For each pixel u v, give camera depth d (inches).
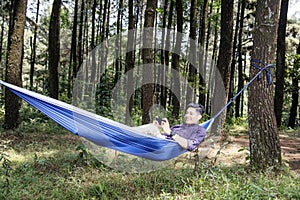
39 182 184.7
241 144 327.6
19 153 255.6
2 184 175.3
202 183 172.1
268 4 205.3
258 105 208.1
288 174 199.8
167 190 173.3
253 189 161.0
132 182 183.8
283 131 475.5
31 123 377.4
